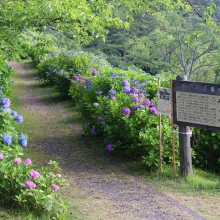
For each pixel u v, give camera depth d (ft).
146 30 93.09
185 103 18.29
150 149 20.15
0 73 28.58
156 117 20.85
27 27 20.67
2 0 19.74
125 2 21.54
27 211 13.51
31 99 46.44
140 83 28.07
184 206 15.60
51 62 52.29
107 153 23.29
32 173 13.55
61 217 13.52
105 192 17.22
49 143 26.55
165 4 22.31
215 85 17.21
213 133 20.63
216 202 16.05
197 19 82.84
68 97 44.83
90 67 42.01
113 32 94.32
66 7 18.66
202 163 21.52
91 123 27.55
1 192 14.03
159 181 18.52
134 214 14.83
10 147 16.10
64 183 14.48
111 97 25.21
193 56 87.92
